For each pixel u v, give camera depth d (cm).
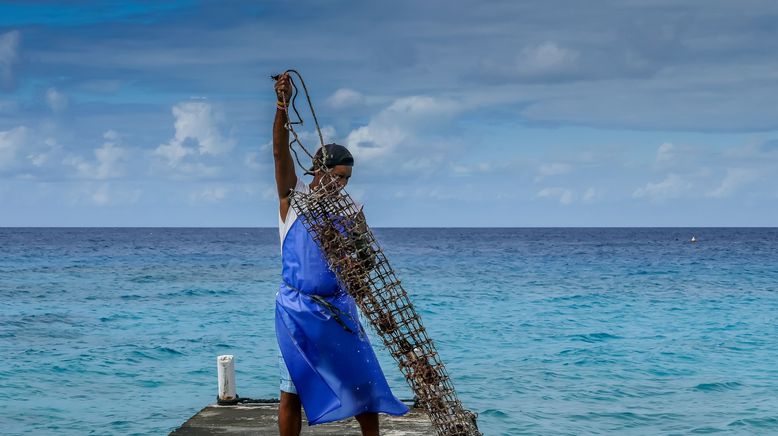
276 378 1391
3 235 18462
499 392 1286
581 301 2969
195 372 1491
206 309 2711
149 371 1502
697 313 2580
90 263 5775
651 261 6141
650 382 1380
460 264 5738
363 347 430
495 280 4097
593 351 1736
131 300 3030
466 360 1612
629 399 1239
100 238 15400
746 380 1398
